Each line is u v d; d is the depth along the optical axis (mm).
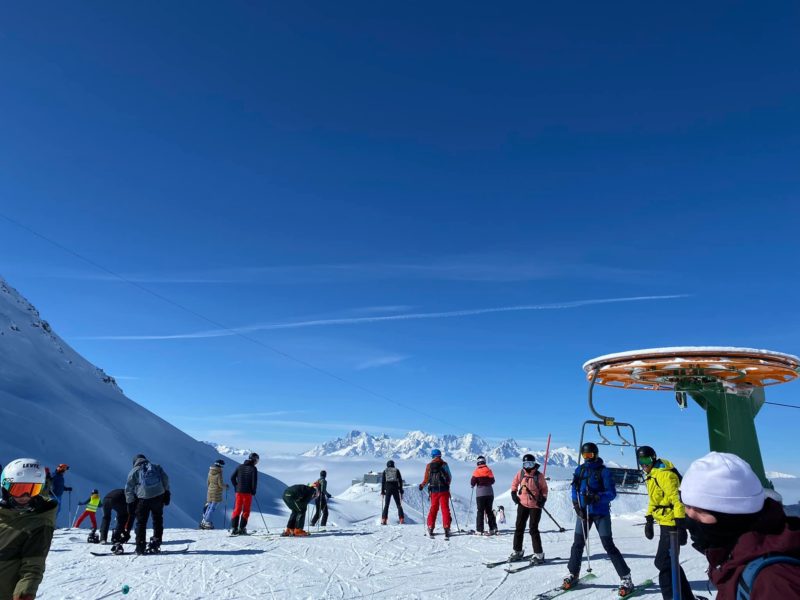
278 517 50188
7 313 91438
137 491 10617
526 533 12930
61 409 62750
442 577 8453
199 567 9234
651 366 7715
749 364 7312
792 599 1467
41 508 3818
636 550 10023
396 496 15992
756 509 1701
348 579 8430
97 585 8023
